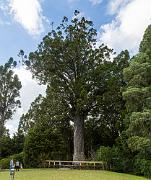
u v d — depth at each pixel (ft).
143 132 131.13
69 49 174.50
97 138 198.29
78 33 176.76
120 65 180.96
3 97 231.09
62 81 177.37
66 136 198.39
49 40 175.94
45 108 182.39
